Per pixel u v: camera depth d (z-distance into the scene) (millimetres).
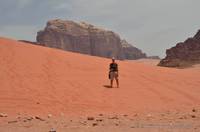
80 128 15133
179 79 34156
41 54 38188
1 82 27875
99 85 29250
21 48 38875
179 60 158000
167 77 35000
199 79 34500
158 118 17984
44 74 31406
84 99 24625
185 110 21250
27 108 21797
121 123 16516
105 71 35469
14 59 34781
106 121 17172
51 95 25312
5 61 33781
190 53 158875
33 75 30703
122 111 21438
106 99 24891
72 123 16703
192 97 26328
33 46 41344
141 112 20906
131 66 40406
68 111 21281
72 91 26688
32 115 19750
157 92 27938
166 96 26578
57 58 37781
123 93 26984
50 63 35469
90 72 34188
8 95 24703
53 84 28484
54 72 32500
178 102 24625
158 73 37000
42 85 27922
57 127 15500
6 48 37812
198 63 149625
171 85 31109
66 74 32312
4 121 17578
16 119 18141
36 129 15055
